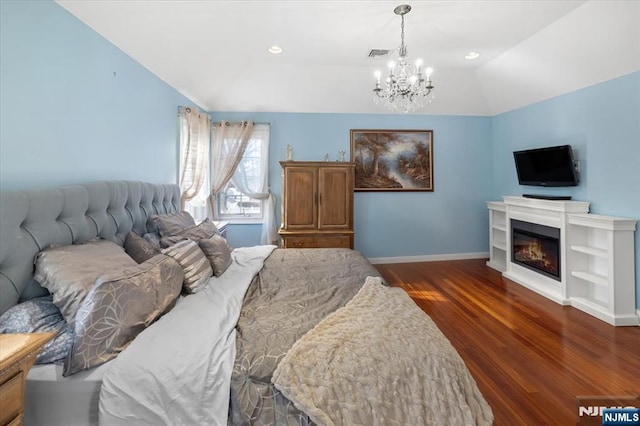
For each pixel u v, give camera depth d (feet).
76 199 5.50
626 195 9.68
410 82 9.24
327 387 3.56
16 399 2.92
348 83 13.29
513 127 14.76
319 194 13.20
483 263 15.79
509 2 7.87
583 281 10.61
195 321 4.55
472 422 3.70
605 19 8.23
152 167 9.78
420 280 13.19
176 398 3.54
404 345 4.07
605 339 8.21
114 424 3.46
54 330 4.06
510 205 13.51
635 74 9.30
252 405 3.58
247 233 15.38
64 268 4.48
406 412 3.61
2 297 4.16
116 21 7.20
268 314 5.06
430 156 16.02
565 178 11.47
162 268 5.20
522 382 6.45
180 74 10.63
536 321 9.29
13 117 5.18
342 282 6.58
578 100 11.23
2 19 4.96
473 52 10.90
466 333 8.56
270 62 11.51
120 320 4.01
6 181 5.07
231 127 14.55
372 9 7.98
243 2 7.47
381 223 15.98
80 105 6.69
